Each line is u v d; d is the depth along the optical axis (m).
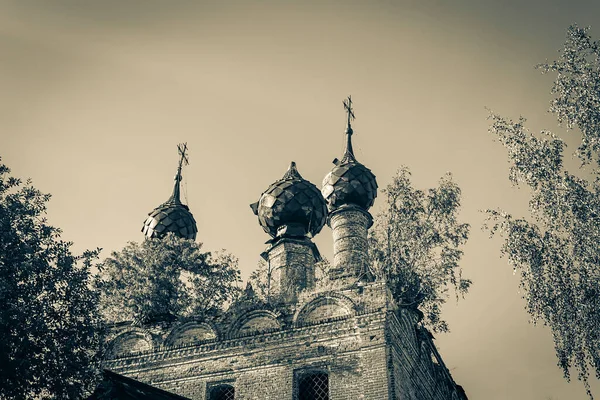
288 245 35.78
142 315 33.47
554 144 29.20
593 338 27.34
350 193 37.81
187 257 35.44
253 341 31.38
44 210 28.27
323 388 29.98
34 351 26.22
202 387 31.06
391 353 29.48
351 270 33.22
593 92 28.78
